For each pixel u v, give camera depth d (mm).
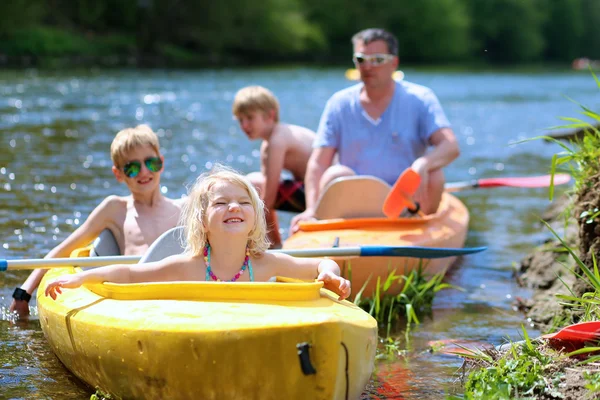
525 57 74312
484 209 10258
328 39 59562
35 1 40312
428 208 7480
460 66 59094
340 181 6895
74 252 5680
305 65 48594
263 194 8141
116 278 4266
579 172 5754
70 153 12578
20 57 37062
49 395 4246
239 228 4258
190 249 4375
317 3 59250
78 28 44594
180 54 46625
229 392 3572
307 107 21484
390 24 63000
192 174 11062
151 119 17578
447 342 5301
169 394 3709
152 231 5742
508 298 6473
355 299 5676
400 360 4934
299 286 3812
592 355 4168
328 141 7641
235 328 3496
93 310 4035
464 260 7754
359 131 7535
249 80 31859
